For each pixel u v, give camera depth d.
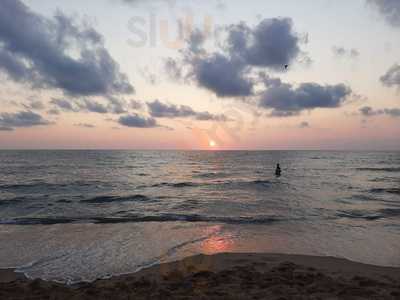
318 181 31.91
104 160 81.19
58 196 21.16
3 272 7.23
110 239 10.12
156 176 38.34
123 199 19.97
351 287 5.83
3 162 67.69
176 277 6.68
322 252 8.88
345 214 14.62
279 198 20.02
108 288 5.83
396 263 7.98
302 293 5.51
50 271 7.30
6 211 15.70
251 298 5.21
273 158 104.31
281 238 10.40
